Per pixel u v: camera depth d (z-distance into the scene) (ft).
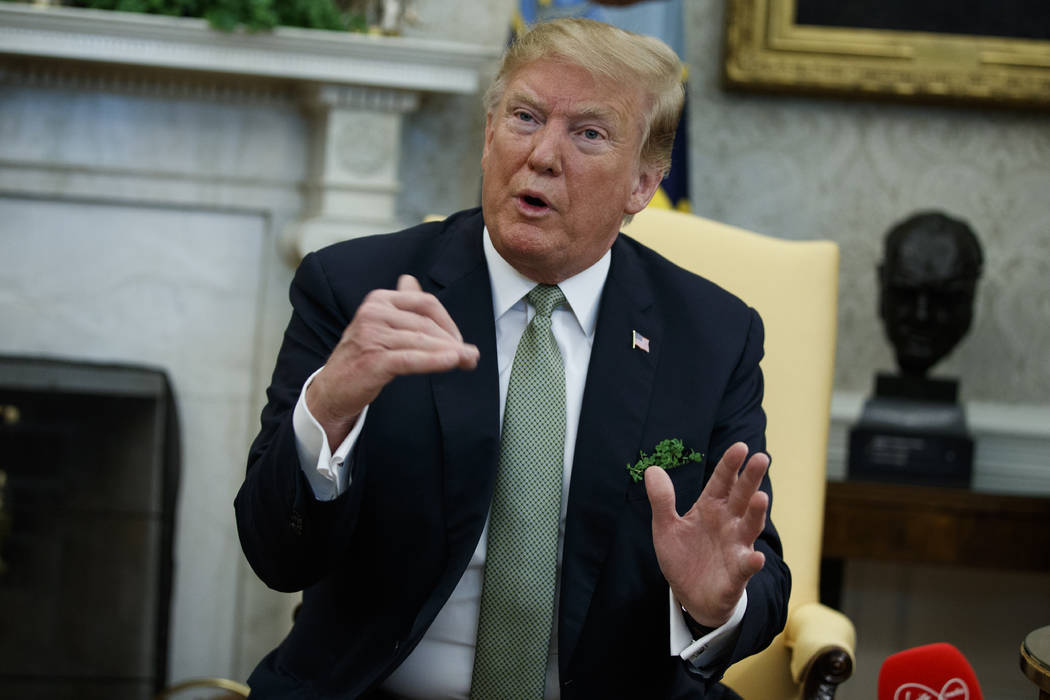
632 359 6.53
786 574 6.43
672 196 11.85
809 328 8.52
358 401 5.32
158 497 13.06
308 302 6.61
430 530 6.13
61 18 11.45
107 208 13.10
